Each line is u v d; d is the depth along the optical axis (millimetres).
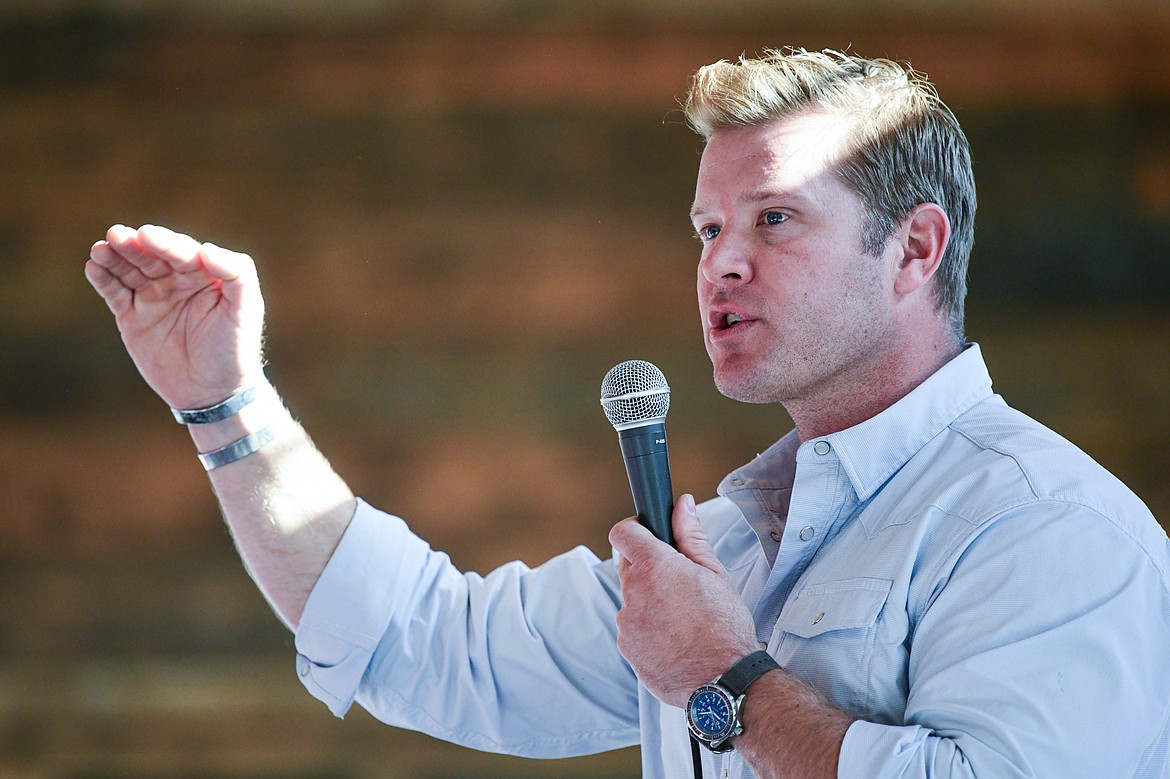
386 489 17766
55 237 18391
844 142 4926
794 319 4832
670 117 18453
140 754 16859
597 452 17859
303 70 18656
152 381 5562
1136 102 18344
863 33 18484
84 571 17516
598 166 18406
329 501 5773
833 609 4379
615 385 4840
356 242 18328
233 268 5363
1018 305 18094
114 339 18203
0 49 18609
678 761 5059
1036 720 3713
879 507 4648
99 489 17781
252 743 16734
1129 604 3924
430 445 17891
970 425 4719
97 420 17969
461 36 18641
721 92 5125
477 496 17766
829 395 5023
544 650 5758
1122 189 18234
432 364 18078
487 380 18062
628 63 18578
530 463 17828
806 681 4227
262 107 18594
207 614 17359
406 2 18688
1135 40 18438
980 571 4059
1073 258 18125
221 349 5480
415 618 5832
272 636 17234
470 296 18219
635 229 18297
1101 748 3742
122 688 17031
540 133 18484
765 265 4863
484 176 18422
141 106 18594
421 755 16469
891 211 4941
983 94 18422
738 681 4148
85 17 18688
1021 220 18234
